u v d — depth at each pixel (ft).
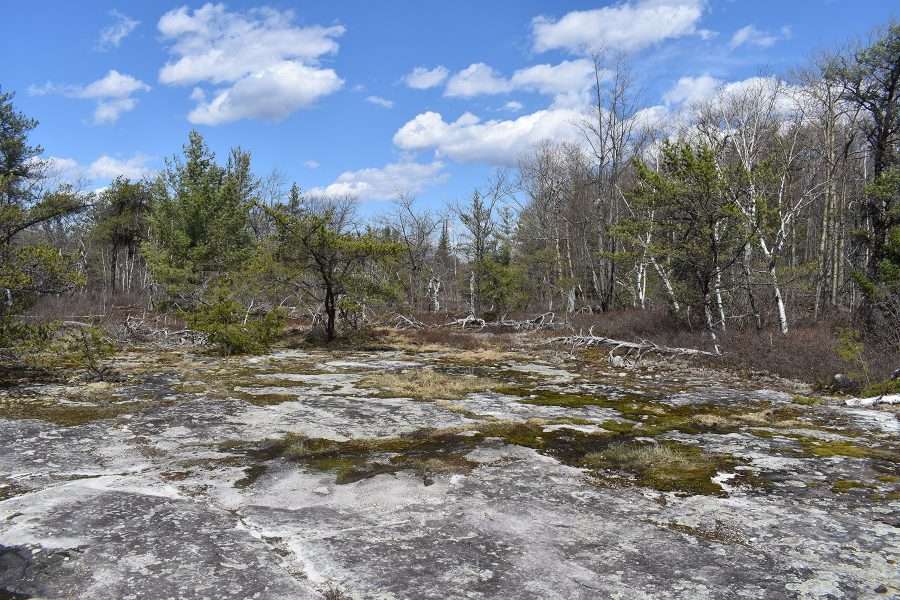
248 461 22.38
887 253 57.82
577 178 125.59
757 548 15.29
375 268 69.21
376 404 33.58
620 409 33.58
